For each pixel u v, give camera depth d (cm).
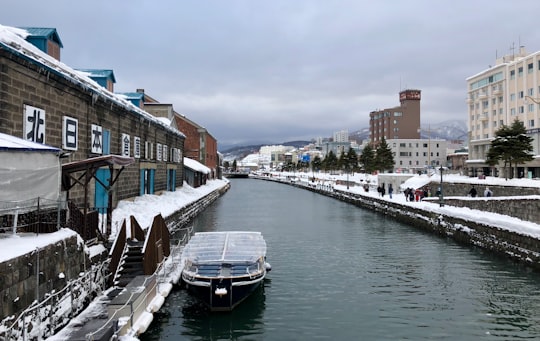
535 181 3572
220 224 3797
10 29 2016
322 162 14138
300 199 6975
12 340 922
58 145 1870
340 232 3391
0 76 1440
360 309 1582
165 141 4216
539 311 1553
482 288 1830
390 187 4966
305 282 1939
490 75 8031
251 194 8275
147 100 6316
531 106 6719
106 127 2500
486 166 7125
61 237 1225
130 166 3006
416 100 14750
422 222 3541
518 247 2238
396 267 2211
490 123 8038
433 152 12519
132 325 1215
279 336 1342
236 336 1338
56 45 2236
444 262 2311
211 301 1498
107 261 1552
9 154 1155
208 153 9225
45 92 1750
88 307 1278
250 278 1588
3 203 1139
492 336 1344
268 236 3186
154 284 1517
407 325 1430
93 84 2375
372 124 16100
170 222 2822
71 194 1995
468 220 2822
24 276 1005
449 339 1323
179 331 1369
